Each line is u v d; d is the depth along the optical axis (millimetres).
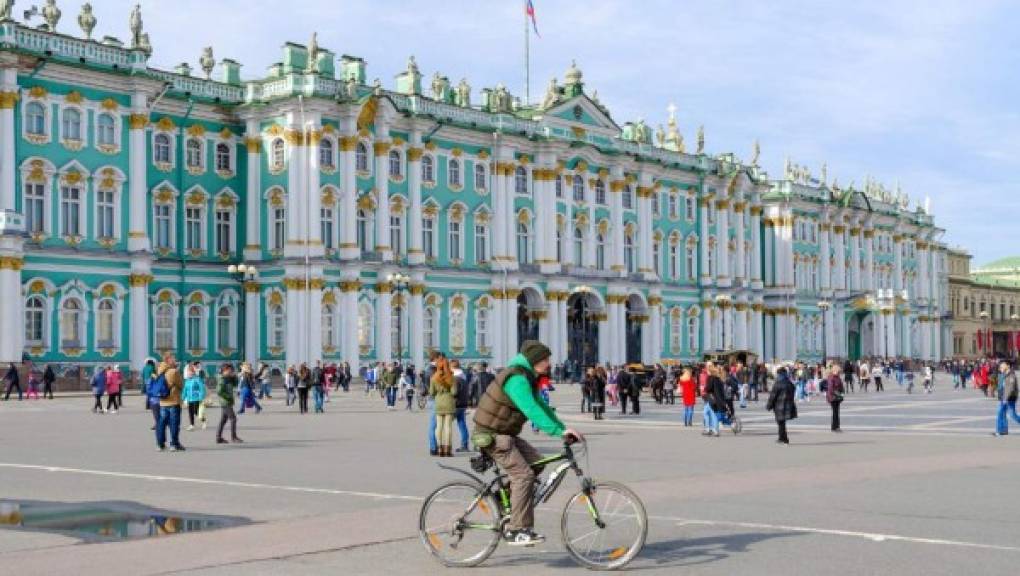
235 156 82188
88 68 71562
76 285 71375
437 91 92750
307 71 80000
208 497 21844
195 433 39281
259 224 81250
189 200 79125
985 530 17688
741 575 14367
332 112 81125
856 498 21453
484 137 93062
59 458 29938
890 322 137875
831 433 39688
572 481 24078
